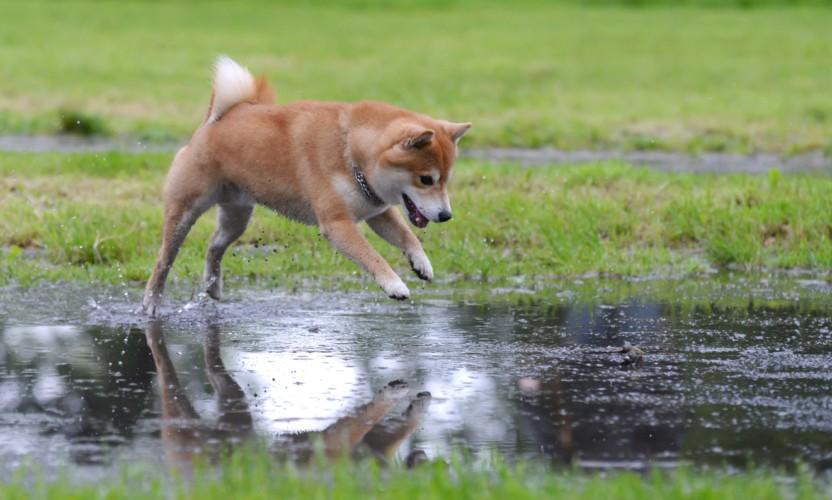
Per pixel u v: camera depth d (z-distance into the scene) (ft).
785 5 283.18
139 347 54.80
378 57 190.39
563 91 158.10
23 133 126.31
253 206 63.62
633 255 76.28
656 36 222.69
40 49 187.73
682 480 35.73
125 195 89.40
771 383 48.88
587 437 42.01
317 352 53.98
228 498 34.06
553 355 53.42
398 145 55.36
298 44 205.57
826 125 135.03
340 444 41.27
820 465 39.01
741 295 67.00
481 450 40.65
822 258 75.36
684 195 86.43
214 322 60.08
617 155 119.55
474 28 235.81
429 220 57.06
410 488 34.71
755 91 159.02
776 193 86.33
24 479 37.35
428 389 47.98
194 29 224.74
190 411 45.09
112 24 228.43
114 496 34.12
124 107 140.67
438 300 65.67
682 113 140.87
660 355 53.42
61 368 51.03
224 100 59.88
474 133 126.52
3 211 82.12
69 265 72.43
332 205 57.41
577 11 272.10
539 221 80.84
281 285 69.62
